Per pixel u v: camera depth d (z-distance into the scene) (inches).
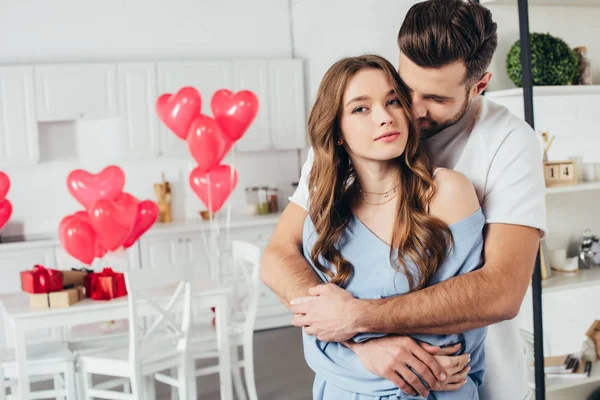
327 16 234.2
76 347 154.2
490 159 60.5
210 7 261.3
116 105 234.1
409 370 52.5
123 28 250.7
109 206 149.9
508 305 52.8
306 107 264.4
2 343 219.8
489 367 66.8
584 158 112.0
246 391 180.7
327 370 56.5
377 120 52.6
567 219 115.3
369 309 52.5
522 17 114.7
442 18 53.6
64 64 229.0
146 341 147.2
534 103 116.3
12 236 238.4
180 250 234.4
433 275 53.4
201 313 235.8
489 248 56.7
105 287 149.6
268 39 269.4
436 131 59.2
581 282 112.7
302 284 58.3
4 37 237.5
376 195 56.2
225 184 184.1
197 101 174.4
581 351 114.2
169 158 257.4
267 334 241.1
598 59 111.3
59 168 246.5
